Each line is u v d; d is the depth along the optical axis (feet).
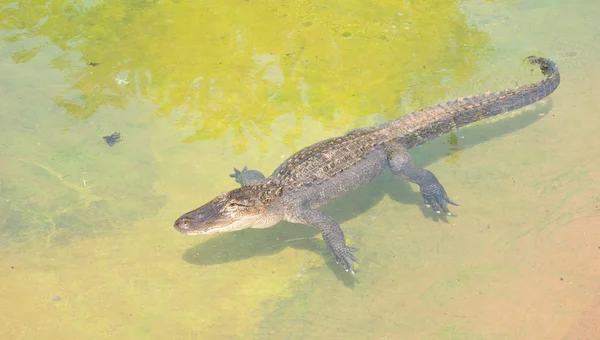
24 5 21.50
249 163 18.70
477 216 18.04
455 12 21.27
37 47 20.56
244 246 17.92
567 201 18.12
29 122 19.30
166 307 17.21
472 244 17.75
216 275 17.56
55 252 17.78
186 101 19.61
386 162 18.49
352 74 20.04
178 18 21.17
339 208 18.30
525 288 17.22
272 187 17.89
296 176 17.98
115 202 18.31
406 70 20.10
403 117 18.90
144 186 18.48
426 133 18.84
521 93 19.13
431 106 19.10
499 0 21.50
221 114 19.40
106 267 17.62
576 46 20.40
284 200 17.85
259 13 21.30
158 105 19.53
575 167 18.52
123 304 17.24
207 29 20.93
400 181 18.69
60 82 19.92
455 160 18.78
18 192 18.42
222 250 17.87
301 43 20.63
